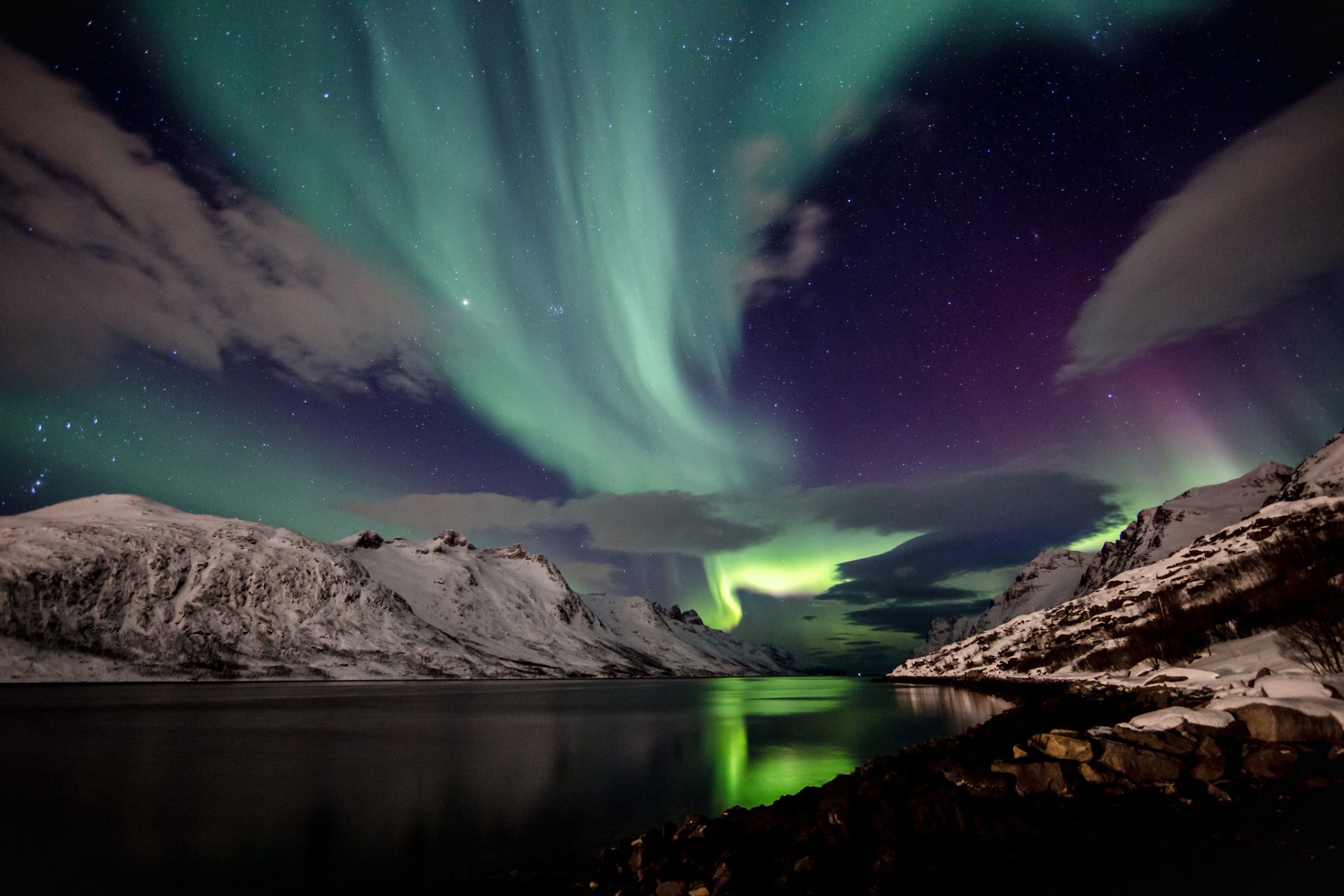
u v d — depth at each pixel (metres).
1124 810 13.77
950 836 13.93
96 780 32.84
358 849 20.73
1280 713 16.59
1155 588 111.81
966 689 107.75
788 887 12.78
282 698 99.62
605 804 26.73
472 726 59.94
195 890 17.52
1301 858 10.07
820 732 52.28
